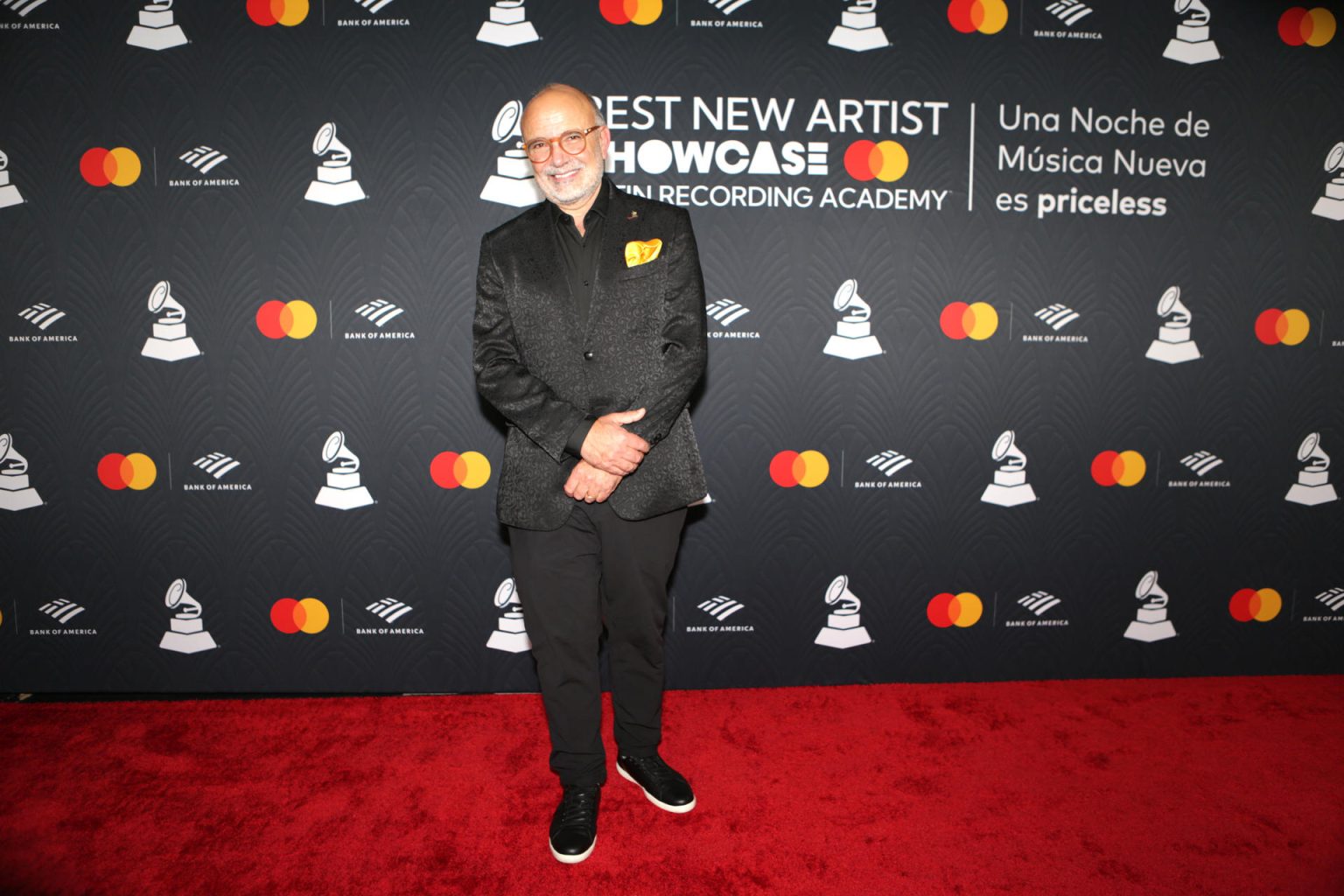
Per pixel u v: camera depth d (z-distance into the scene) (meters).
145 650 2.22
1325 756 1.83
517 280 1.47
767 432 2.21
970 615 2.28
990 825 1.58
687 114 2.12
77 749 1.89
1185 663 2.29
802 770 1.79
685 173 2.13
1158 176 2.19
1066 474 2.26
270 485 2.18
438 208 2.12
